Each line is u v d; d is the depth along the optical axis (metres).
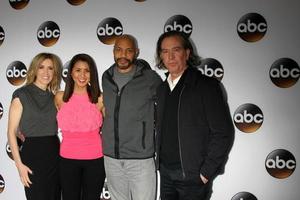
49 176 1.90
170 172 1.73
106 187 2.31
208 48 2.08
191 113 1.63
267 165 2.07
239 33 2.04
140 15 2.14
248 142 2.08
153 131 1.90
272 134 2.05
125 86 1.86
